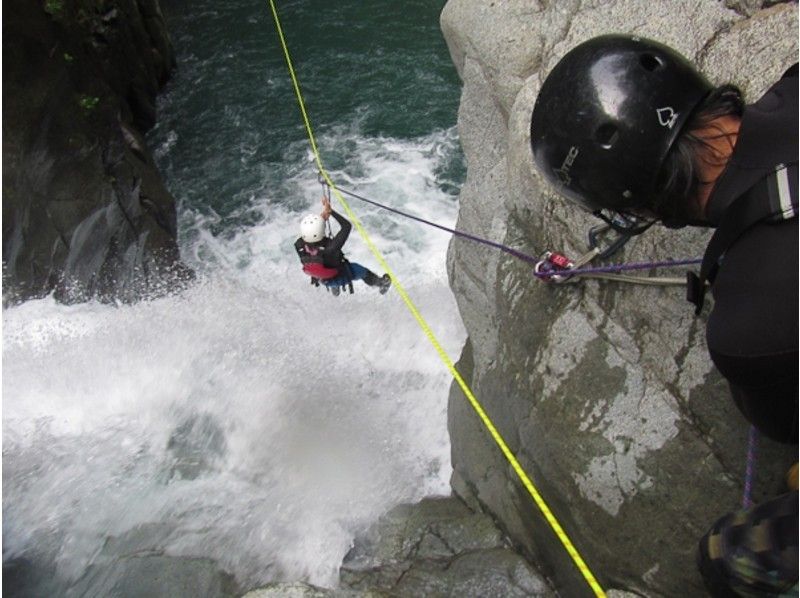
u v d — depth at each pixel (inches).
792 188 57.1
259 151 406.9
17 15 311.0
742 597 64.2
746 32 123.2
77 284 316.5
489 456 184.1
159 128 424.2
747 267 59.1
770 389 60.8
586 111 74.1
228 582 200.8
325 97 432.1
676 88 70.7
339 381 261.7
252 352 279.7
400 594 175.9
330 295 305.4
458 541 187.5
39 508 232.8
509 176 157.0
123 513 229.1
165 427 257.8
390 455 234.2
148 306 315.6
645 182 71.9
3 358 288.4
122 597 199.8
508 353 161.8
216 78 449.1
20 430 260.5
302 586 165.3
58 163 321.4
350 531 210.7
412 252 343.3
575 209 138.7
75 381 275.1
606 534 142.2
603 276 135.7
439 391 253.9
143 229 343.3
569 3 149.6
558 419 146.2
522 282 155.1
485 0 167.0
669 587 135.7
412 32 466.6
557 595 166.9
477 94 178.1
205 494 231.6
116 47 385.7
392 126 413.4
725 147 66.7
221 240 363.6
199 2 498.9
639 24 136.3
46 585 210.5
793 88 63.1
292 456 238.5
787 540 59.4
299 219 369.4
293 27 477.1
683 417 128.0
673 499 130.1
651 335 130.9
